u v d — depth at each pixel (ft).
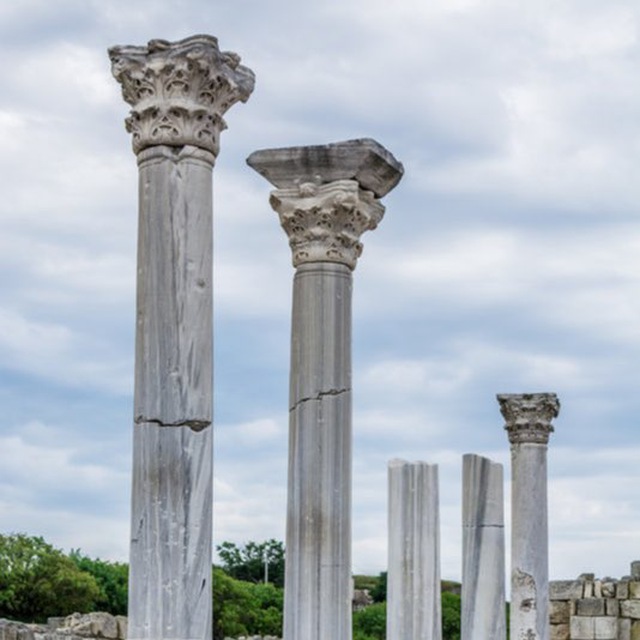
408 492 94.38
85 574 267.18
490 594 112.68
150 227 70.33
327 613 83.71
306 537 84.53
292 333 87.92
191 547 67.82
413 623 93.20
